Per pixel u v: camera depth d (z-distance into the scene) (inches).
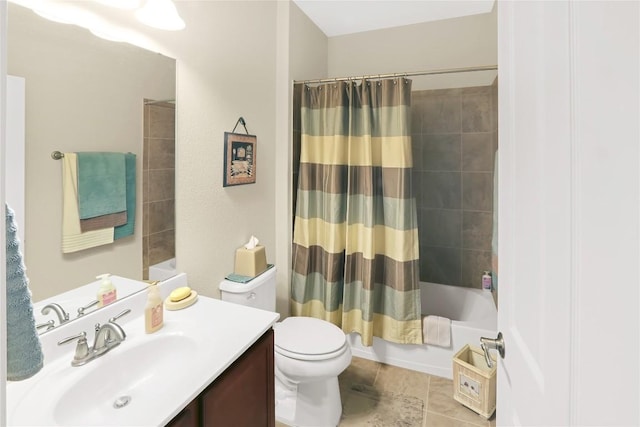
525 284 24.3
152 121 51.5
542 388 20.5
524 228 24.4
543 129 20.4
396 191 80.0
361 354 89.7
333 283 86.7
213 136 64.8
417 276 81.6
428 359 82.6
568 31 16.7
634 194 12.0
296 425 64.4
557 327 18.3
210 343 41.8
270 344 48.0
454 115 101.2
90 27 42.1
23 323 22.9
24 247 36.6
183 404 32.1
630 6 12.1
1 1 13.1
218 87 65.6
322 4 90.6
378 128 82.5
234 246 72.7
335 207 84.9
